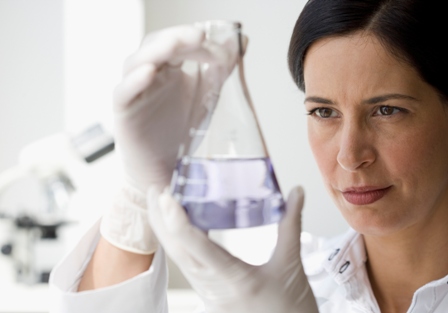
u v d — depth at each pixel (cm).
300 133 331
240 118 81
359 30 107
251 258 323
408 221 112
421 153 110
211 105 81
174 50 80
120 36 322
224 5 336
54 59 340
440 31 107
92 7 321
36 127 343
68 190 302
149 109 86
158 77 85
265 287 89
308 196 332
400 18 105
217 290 88
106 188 325
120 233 99
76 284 105
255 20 333
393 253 126
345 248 134
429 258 123
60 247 333
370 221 112
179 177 80
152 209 83
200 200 77
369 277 132
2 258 328
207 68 82
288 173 332
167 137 88
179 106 88
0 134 342
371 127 110
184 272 89
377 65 107
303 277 92
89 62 323
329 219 331
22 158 283
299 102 330
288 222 90
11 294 282
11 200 347
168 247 85
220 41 81
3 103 342
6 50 340
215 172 77
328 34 109
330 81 110
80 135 282
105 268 102
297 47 118
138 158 88
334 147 114
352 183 111
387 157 109
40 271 320
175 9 339
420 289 120
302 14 116
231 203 76
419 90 108
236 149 79
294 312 90
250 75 332
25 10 338
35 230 309
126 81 81
